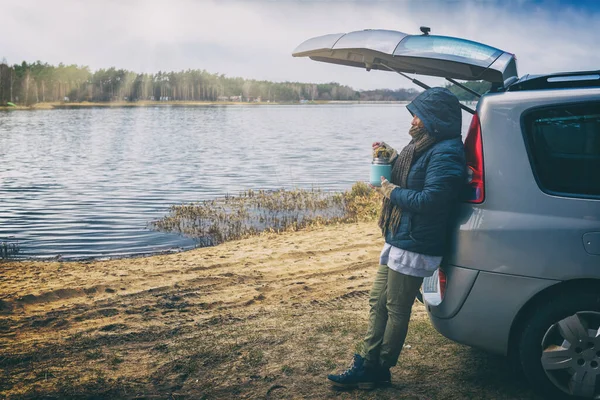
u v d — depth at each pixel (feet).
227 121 389.39
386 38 12.36
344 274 23.48
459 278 11.41
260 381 12.76
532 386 11.21
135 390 12.38
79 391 12.26
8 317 17.62
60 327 16.76
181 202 58.08
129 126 303.68
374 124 347.36
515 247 10.93
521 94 11.32
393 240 11.51
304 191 63.26
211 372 13.28
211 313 18.06
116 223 46.57
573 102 11.01
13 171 93.04
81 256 34.60
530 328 11.01
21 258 33.96
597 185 10.78
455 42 11.92
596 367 10.62
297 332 15.71
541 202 10.90
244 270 24.56
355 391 12.19
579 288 10.80
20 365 13.74
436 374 12.92
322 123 362.53
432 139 11.29
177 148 150.20
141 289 21.44
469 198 11.41
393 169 11.74
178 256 29.55
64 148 150.10
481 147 11.34
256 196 60.64
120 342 15.26
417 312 17.25
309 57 15.02
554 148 11.03
